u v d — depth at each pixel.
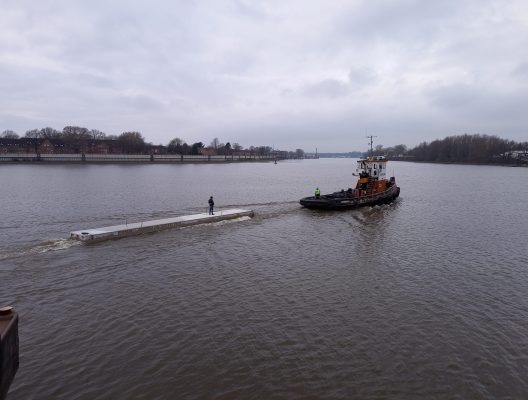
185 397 12.55
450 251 29.53
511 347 15.78
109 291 20.59
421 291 21.39
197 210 46.41
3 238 30.91
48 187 69.38
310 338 16.27
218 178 105.19
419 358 14.92
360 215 44.88
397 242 32.12
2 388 7.35
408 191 73.69
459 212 48.25
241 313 18.42
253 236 33.19
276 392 12.88
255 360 14.64
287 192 71.56
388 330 17.03
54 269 23.52
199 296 20.22
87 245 28.73
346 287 21.81
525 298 20.62
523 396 12.83
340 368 14.22
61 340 15.73
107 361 14.40
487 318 18.28
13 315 8.30
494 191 73.94
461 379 13.66
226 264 25.44
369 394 12.84
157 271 23.78
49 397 12.43
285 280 22.75
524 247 30.97
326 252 28.77
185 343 15.72
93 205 49.34
